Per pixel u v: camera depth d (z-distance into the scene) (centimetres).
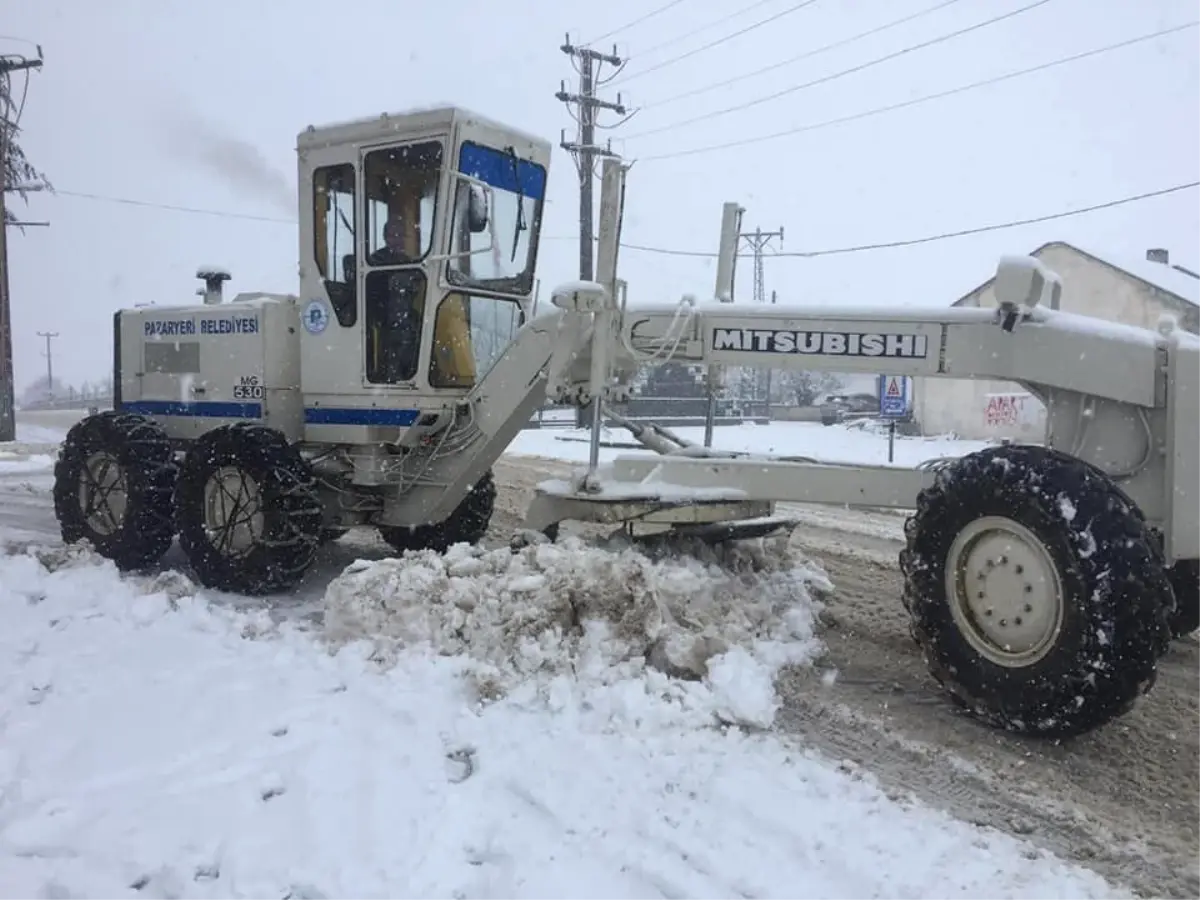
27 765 356
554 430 2603
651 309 529
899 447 2170
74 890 279
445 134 630
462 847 304
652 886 281
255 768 355
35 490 1244
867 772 366
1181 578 486
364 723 395
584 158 2750
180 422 784
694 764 360
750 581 550
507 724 393
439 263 636
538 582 473
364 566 519
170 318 791
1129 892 289
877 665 491
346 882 282
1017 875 293
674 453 580
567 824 315
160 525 738
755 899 275
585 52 2752
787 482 510
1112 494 376
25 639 507
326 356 687
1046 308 446
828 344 484
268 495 633
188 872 288
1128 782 365
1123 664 364
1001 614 398
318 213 684
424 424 648
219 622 536
